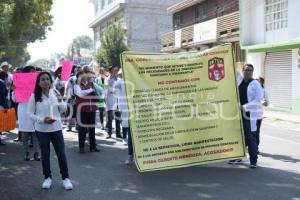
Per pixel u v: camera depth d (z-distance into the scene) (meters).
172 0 46.97
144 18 46.16
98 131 14.69
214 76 8.58
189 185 7.70
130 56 8.15
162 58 8.29
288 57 23.12
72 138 13.32
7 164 9.54
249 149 8.99
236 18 26.50
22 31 28.62
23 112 9.77
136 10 45.84
